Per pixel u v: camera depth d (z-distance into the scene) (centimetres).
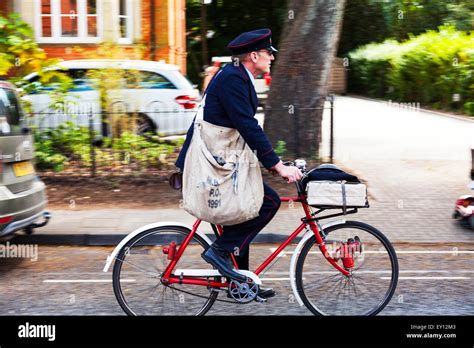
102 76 1741
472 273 1016
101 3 2383
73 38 2405
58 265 1065
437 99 3516
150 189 1554
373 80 4506
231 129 718
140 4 2498
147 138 1780
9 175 1002
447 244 1184
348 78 4894
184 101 1916
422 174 1733
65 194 1512
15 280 981
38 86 1736
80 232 1209
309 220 780
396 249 1152
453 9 4784
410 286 948
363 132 2572
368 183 1625
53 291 927
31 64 1709
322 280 791
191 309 786
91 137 1648
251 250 1152
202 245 776
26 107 1702
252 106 717
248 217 723
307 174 773
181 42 2855
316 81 1730
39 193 1079
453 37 3344
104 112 1705
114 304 870
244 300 757
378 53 4369
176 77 1936
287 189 1516
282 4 4347
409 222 1305
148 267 776
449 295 907
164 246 774
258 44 718
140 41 2288
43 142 1684
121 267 775
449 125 2792
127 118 1741
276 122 1736
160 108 1900
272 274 1007
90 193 1520
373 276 798
